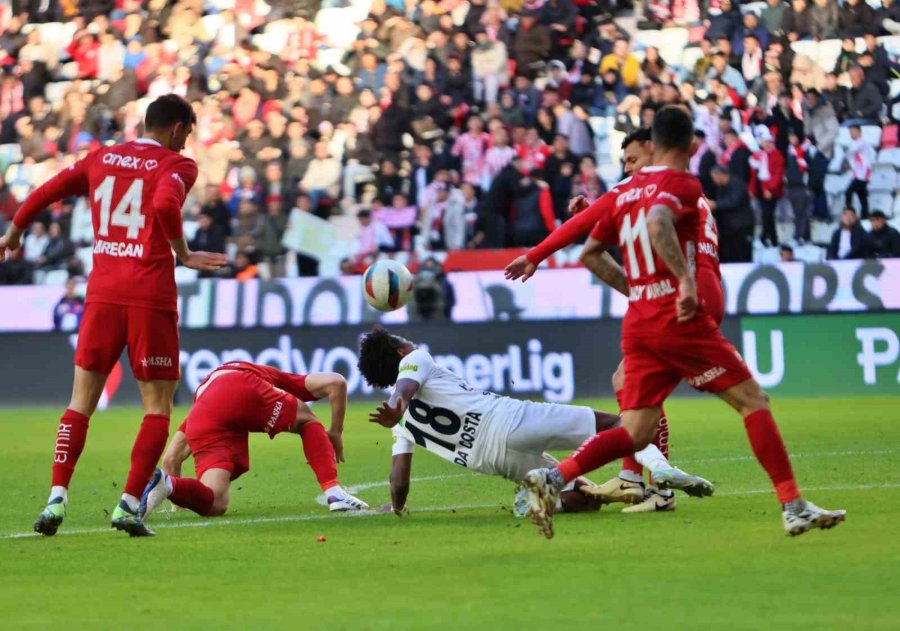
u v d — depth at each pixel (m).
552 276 46.06
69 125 57.22
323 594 13.11
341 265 48.47
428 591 13.09
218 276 49.47
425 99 52.16
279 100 54.50
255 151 51.19
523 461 18.77
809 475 23.39
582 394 45.50
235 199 50.94
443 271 46.78
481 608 12.13
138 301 17.81
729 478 23.47
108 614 12.38
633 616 11.60
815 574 13.33
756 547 15.07
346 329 47.38
